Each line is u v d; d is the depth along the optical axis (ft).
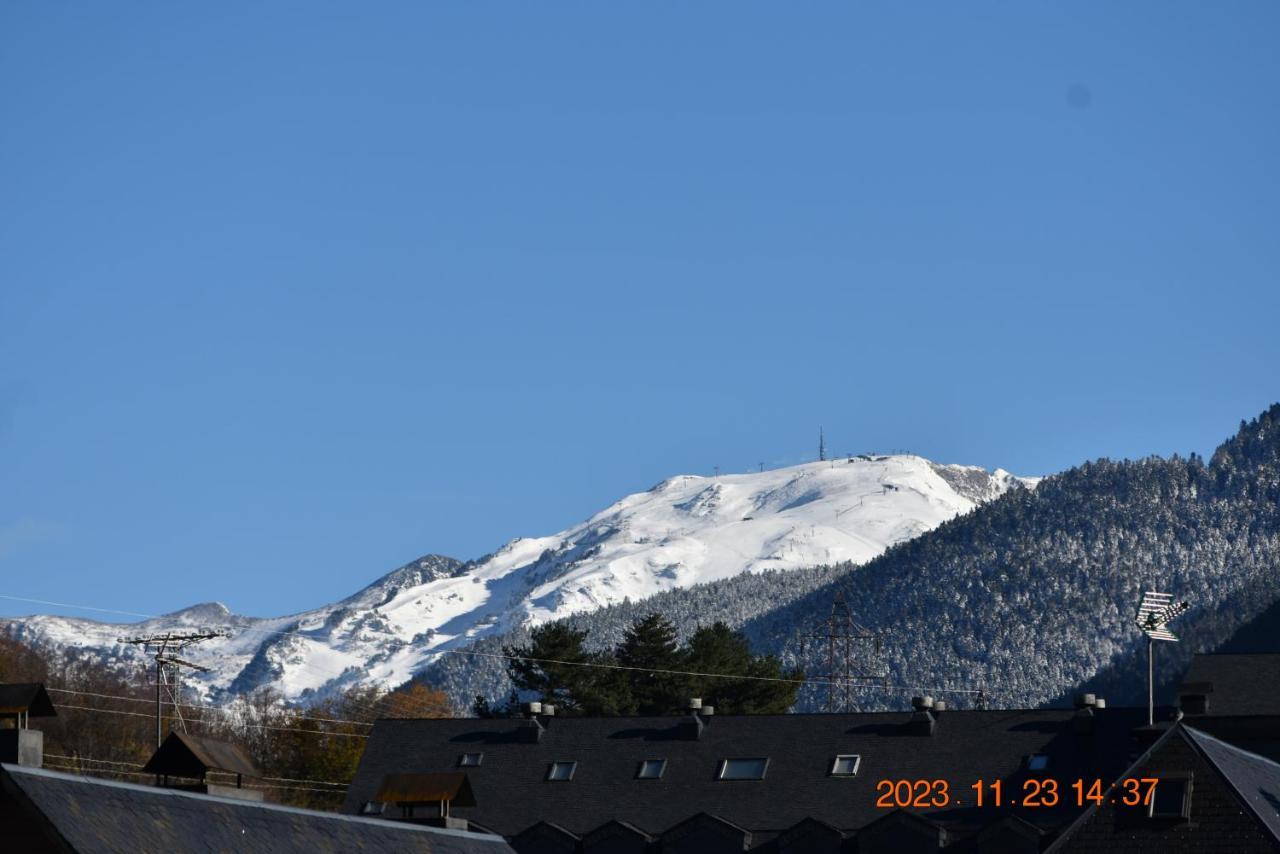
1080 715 326.85
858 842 312.50
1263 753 304.50
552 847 330.95
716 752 345.10
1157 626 299.17
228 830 173.17
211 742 209.15
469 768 353.31
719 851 321.93
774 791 332.60
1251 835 225.15
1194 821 228.84
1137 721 325.42
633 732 354.95
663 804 335.67
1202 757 233.96
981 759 328.08
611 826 328.70
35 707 182.91
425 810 254.27
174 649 494.18
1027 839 303.48
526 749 355.77
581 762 349.82
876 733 340.59
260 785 563.07
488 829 337.11
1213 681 325.83
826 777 333.21
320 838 184.96
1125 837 231.50
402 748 361.71
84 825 155.53
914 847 309.01
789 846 317.83
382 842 194.39
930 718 337.72
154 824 164.35
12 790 154.61
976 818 314.14
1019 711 339.16
